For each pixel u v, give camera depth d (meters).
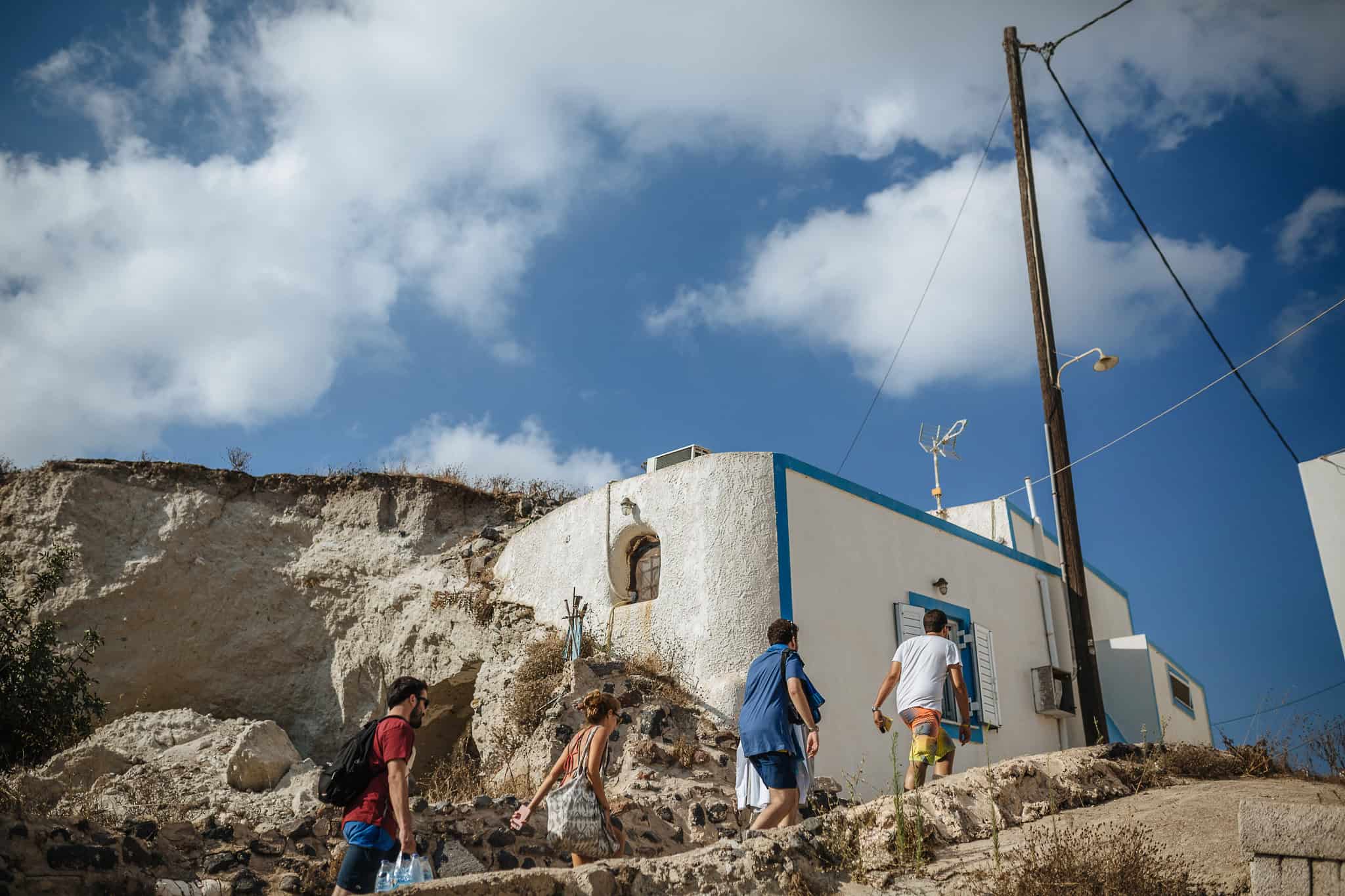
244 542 18.23
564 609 14.09
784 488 12.66
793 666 7.39
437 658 15.56
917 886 5.94
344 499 18.98
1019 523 18.39
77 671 12.85
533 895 5.25
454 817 8.32
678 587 12.66
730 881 5.85
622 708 11.40
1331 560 11.01
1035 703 16.22
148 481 18.41
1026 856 6.04
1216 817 6.71
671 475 13.34
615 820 8.98
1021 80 18.88
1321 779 8.54
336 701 16.95
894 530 14.28
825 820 6.68
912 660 8.48
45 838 6.05
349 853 5.70
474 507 18.92
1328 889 4.72
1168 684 18.97
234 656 17.34
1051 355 17.50
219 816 10.19
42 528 17.47
